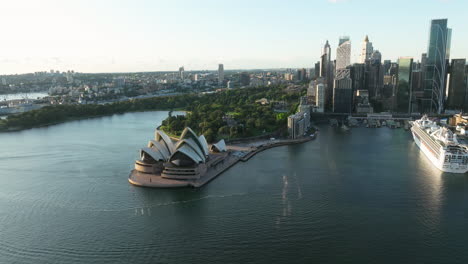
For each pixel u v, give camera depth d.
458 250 140.25
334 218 167.75
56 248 144.88
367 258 135.38
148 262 133.62
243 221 165.50
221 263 132.38
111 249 142.88
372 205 182.62
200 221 165.88
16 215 175.88
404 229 156.88
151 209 180.38
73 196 199.38
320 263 132.38
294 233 153.50
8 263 135.75
